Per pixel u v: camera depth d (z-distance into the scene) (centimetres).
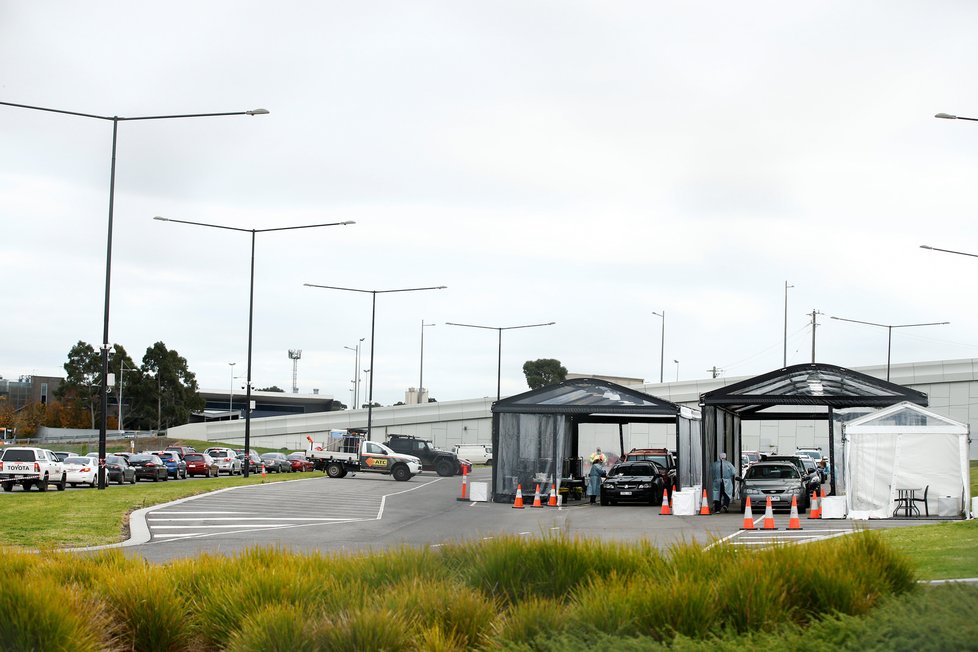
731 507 4222
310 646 1093
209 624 1240
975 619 979
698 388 10294
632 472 4338
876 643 938
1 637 1064
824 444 9356
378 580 1357
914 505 3294
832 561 1222
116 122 4316
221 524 3058
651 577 1230
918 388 9538
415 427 12069
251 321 6272
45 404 15400
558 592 1280
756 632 1037
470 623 1146
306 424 12744
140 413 14838
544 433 4362
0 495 3816
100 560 1505
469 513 3709
